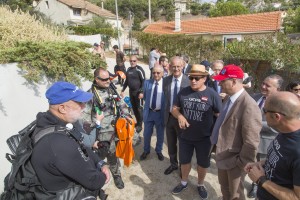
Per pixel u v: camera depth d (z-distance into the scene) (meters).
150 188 3.77
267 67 7.61
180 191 3.62
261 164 1.93
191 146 3.44
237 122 2.52
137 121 5.99
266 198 1.83
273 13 21.23
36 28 4.79
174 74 3.82
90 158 2.01
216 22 23.58
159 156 4.60
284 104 1.55
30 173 1.60
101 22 34.44
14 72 2.91
